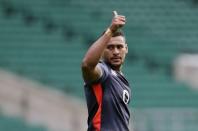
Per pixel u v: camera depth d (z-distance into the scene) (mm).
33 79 55562
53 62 58125
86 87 16594
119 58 16781
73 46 60188
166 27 64375
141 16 65312
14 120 51719
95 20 64125
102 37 15805
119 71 17062
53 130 52250
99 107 16391
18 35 61000
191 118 50219
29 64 57844
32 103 52812
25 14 63719
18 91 52750
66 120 52469
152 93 55812
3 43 59844
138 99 55125
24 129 51219
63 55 59125
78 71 57281
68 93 54562
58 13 64375
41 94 53250
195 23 65312
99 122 16375
